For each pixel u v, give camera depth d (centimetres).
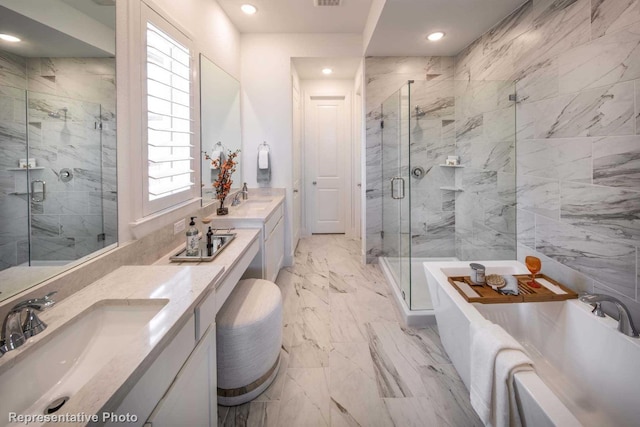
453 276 213
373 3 285
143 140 160
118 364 74
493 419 131
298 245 475
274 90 362
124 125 147
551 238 203
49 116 107
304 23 334
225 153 303
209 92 260
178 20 204
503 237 255
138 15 155
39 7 103
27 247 100
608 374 141
